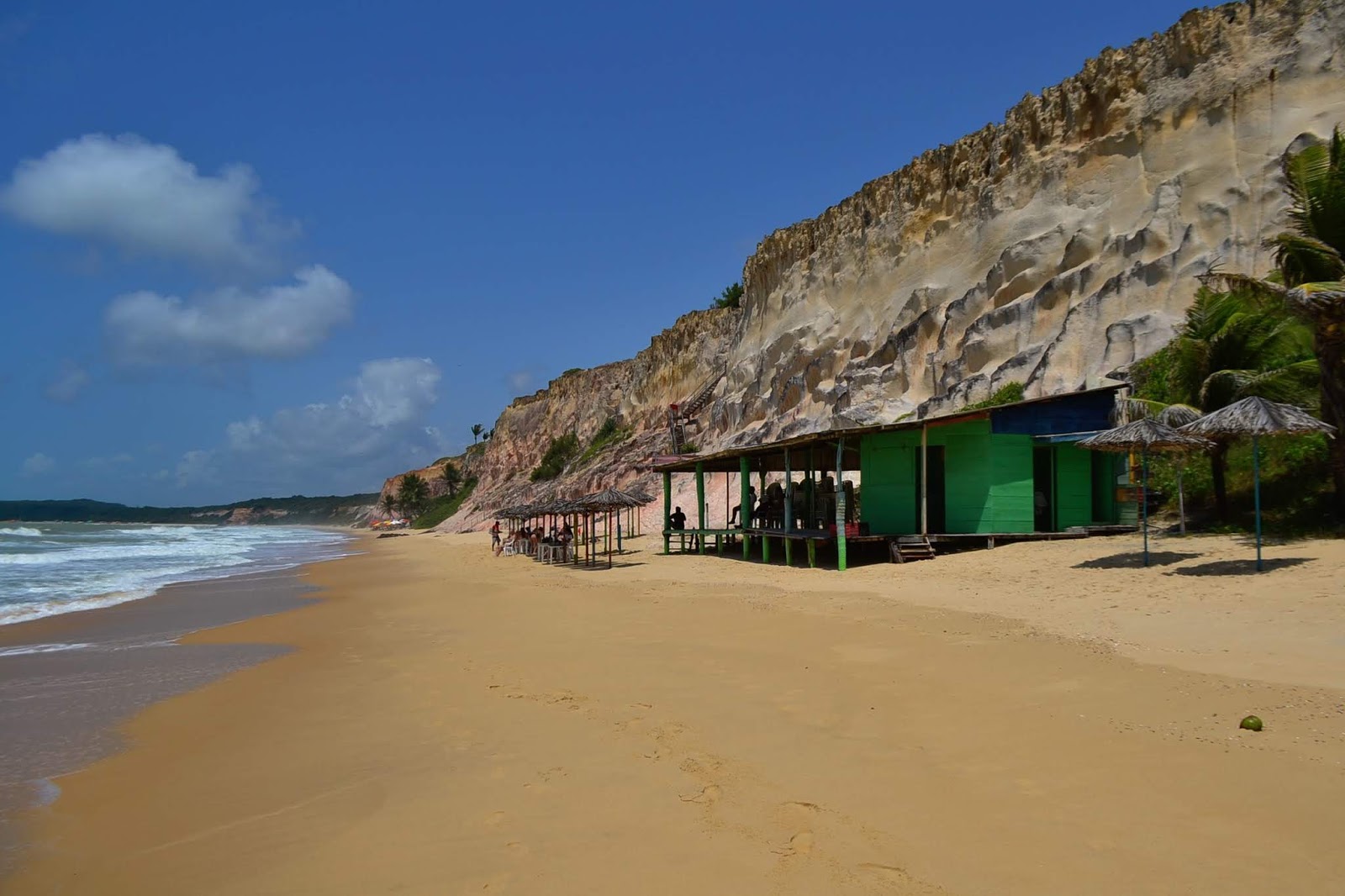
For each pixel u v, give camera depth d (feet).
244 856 18.48
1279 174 84.74
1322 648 28.43
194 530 452.35
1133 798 18.15
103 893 17.12
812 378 145.79
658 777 21.67
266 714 31.53
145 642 51.78
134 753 27.25
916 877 15.48
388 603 69.97
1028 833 16.94
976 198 126.41
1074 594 43.47
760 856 16.75
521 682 33.86
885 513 72.59
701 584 65.72
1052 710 24.48
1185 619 35.01
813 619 43.01
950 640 34.96
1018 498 70.33
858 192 156.87
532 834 18.57
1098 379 84.94
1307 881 14.39
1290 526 53.52
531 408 371.56
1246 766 19.21
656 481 170.30
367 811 20.67
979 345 106.93
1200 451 54.49
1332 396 50.83
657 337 257.96
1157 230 92.94
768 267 186.70
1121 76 106.73
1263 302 56.44
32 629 59.47
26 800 22.93
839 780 20.57
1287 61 89.81
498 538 140.05
